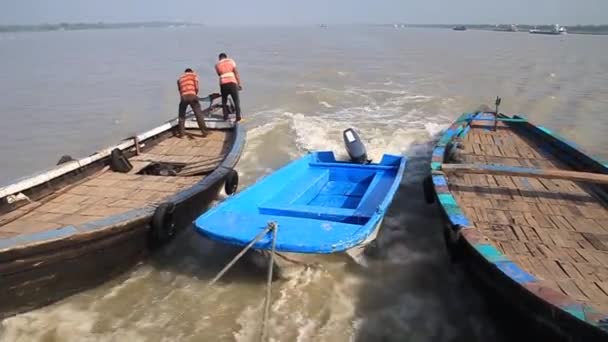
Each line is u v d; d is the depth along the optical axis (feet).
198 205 23.35
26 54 147.64
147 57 129.18
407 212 26.03
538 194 21.47
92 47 185.06
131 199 22.00
